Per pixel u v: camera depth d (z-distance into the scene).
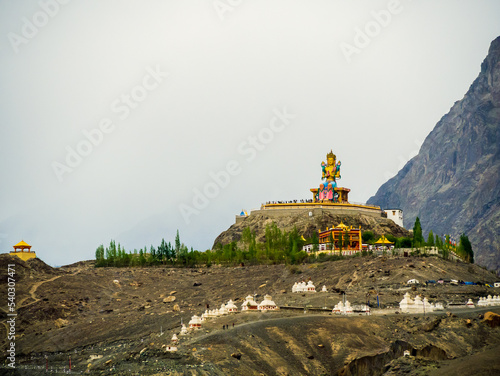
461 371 169.62
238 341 191.00
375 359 183.88
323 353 188.62
